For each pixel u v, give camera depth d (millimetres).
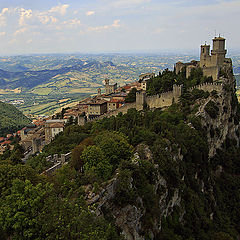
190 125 91125
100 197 43406
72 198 41125
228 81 114750
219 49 121938
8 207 32406
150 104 113062
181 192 68438
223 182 100875
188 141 82875
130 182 50125
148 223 51531
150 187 53812
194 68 123375
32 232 30922
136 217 47812
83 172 52219
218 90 105875
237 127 121438
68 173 47938
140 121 89500
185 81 119625
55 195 36531
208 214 78188
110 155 56219
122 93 167750
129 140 69625
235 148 114562
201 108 100500
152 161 62344
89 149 51656
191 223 67750
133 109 109188
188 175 77562
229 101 112875
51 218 31328
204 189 86438
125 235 45531
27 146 148250
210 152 100062
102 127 96188
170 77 122500
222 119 106312
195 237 65875
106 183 46344
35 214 32562
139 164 55750
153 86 124625
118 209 46406
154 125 78562
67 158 71375
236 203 96125
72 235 30406
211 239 68562
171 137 74938
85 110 164000
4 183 40344
